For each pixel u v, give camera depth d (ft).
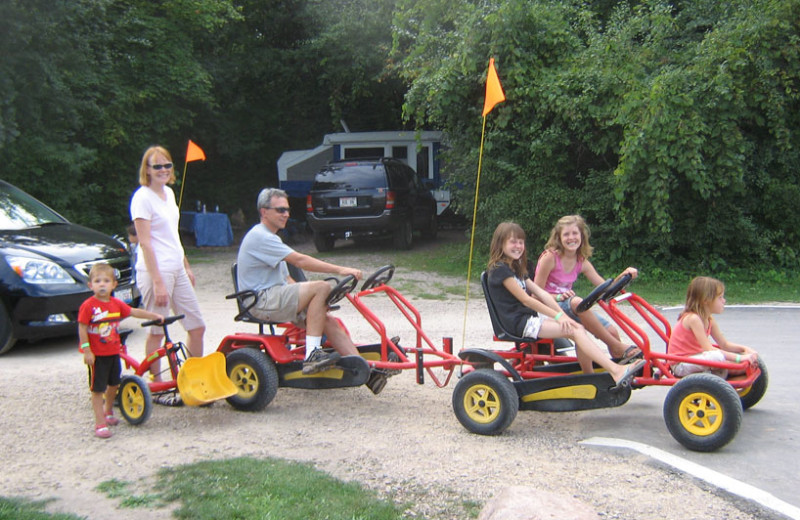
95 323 17.43
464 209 47.21
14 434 17.69
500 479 14.67
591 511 12.04
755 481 14.74
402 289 40.68
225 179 77.61
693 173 39.01
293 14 74.59
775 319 32.07
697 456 16.17
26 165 46.60
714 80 39.70
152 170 19.66
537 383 17.98
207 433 17.84
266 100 76.79
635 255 43.01
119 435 17.70
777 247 44.45
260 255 19.85
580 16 45.80
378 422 18.81
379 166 53.21
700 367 17.51
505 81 42.96
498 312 18.63
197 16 59.67
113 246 29.32
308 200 53.83
